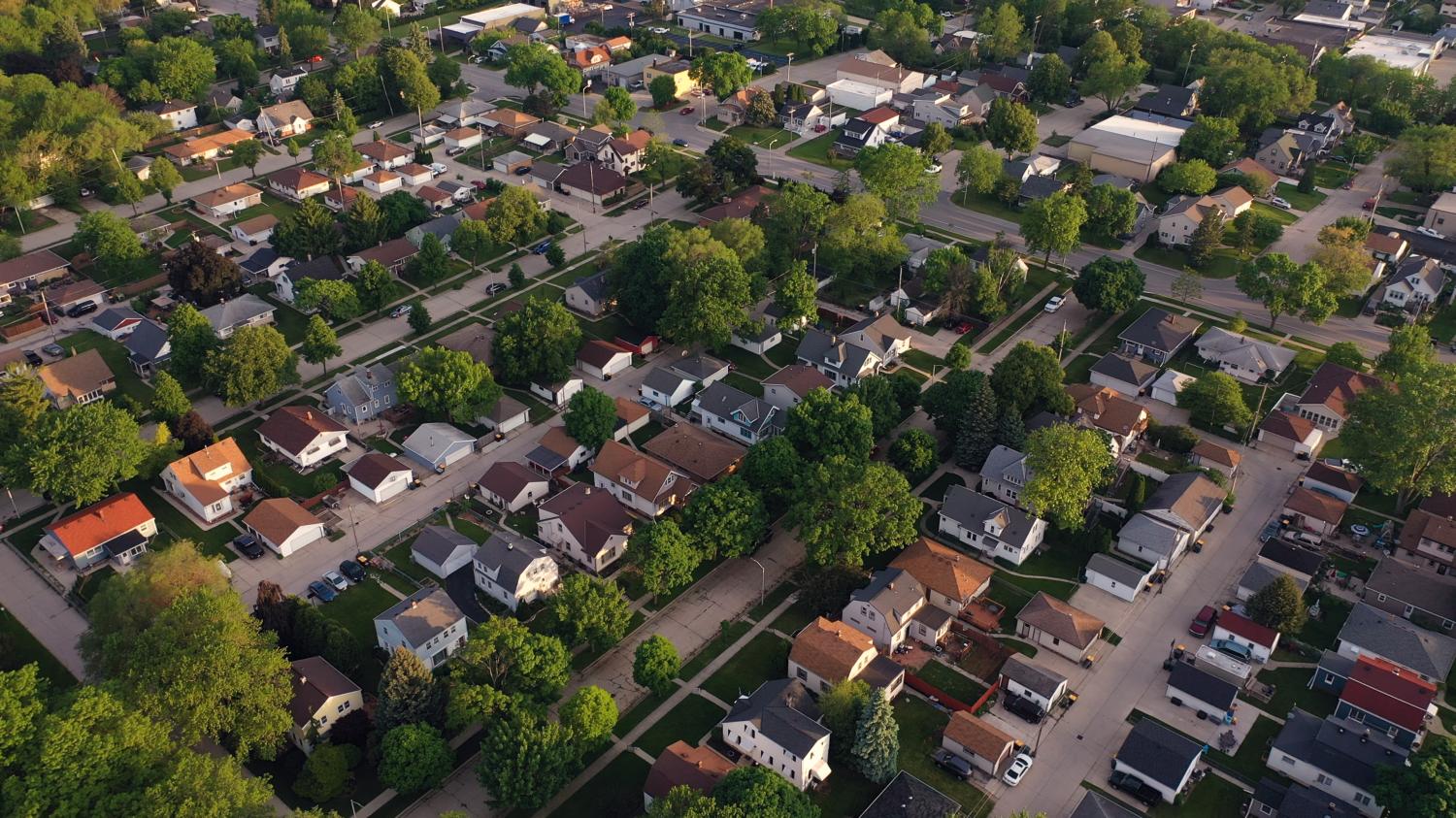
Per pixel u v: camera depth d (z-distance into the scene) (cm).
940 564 12700
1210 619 12369
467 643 10969
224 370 15650
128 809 9038
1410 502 14100
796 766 10225
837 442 14200
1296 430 15138
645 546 12369
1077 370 17138
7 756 9269
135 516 13662
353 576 13025
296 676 10956
